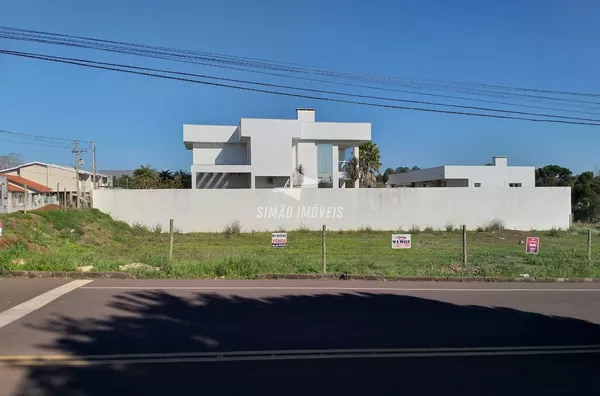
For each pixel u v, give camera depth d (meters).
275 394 4.44
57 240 19.66
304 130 44.31
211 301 8.82
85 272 11.72
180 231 28.56
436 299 9.48
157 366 5.16
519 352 5.92
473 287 11.23
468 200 30.89
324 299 9.23
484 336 6.64
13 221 18.92
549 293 10.52
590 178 62.03
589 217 41.59
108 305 8.24
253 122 41.72
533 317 7.93
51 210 22.98
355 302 8.98
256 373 5.00
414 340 6.38
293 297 9.40
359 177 47.34
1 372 4.90
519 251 19.17
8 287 9.98
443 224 30.67
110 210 28.20
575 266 14.30
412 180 67.38
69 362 5.23
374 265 13.99
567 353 5.91
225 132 45.44
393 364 5.38
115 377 4.80
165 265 12.88
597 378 5.03
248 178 44.28
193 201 28.72
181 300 8.85
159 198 28.53
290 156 42.31
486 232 29.56
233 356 5.56
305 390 4.55
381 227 30.19
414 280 12.22
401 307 8.58
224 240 24.50
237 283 11.16
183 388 4.55
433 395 4.49
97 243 21.31
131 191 28.36
